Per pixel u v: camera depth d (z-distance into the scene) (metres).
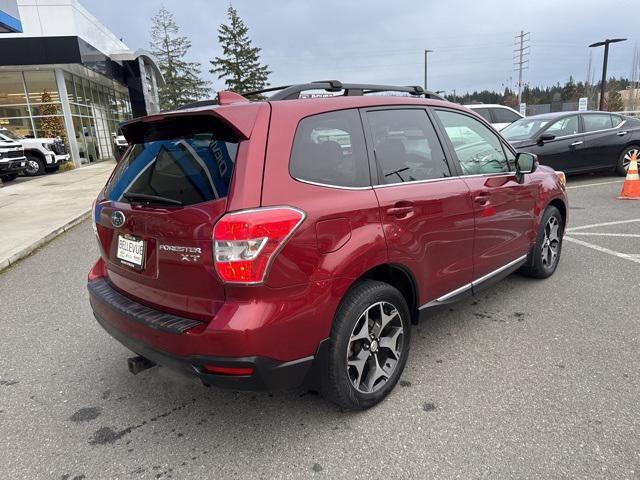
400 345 2.93
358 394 2.69
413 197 2.86
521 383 3.00
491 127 3.92
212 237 2.17
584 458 2.33
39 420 2.85
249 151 2.26
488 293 4.51
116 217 2.69
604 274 4.86
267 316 2.19
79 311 4.60
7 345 3.88
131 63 30.16
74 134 22.06
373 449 2.47
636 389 2.88
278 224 2.19
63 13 20.38
